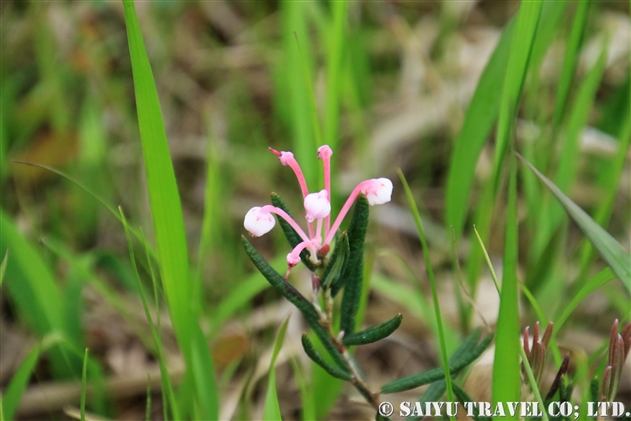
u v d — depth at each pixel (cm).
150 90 46
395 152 81
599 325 62
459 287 55
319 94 77
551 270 57
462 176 54
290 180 78
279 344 48
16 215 71
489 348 52
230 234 70
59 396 55
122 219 48
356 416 56
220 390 55
